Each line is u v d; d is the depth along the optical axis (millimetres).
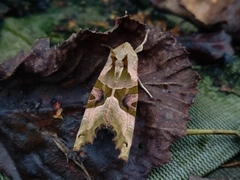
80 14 149
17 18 147
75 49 112
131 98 108
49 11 150
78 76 116
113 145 111
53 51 113
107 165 109
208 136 120
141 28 115
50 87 117
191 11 144
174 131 110
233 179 114
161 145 110
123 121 105
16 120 114
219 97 131
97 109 106
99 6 152
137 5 153
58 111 116
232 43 143
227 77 137
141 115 113
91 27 146
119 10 151
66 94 117
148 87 116
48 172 108
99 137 111
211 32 144
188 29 146
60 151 111
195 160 115
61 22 147
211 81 135
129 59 112
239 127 122
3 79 113
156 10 151
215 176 115
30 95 116
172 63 117
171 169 113
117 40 116
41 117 115
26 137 112
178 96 115
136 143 110
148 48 117
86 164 109
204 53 139
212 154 117
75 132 113
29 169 108
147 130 111
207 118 124
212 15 141
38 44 114
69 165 109
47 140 112
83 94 117
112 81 109
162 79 117
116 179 107
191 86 116
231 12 140
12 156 109
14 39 141
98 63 116
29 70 113
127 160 105
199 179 108
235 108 128
